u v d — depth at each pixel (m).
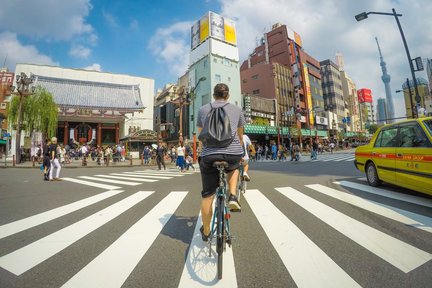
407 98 31.62
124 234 3.00
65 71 37.62
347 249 2.46
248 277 1.96
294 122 47.38
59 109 31.72
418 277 1.92
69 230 3.18
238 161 2.33
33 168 16.06
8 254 2.44
